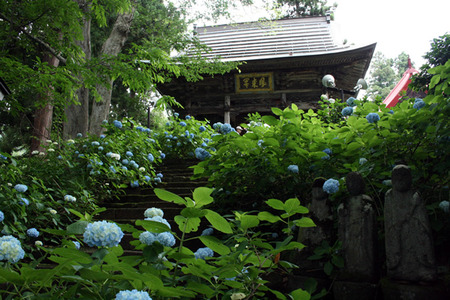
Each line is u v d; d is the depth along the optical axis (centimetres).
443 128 286
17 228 370
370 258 232
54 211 401
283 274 268
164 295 133
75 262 129
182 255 149
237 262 179
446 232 260
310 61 1720
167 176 722
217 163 395
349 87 1942
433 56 543
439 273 232
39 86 541
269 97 1902
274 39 2083
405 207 219
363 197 245
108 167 578
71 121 1039
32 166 542
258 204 374
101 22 604
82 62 580
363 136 321
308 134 360
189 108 1933
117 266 122
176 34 1198
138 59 584
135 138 673
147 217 169
